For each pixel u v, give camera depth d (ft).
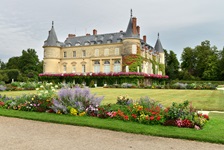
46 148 18.38
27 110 36.68
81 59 185.88
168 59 284.00
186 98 61.21
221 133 22.80
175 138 21.98
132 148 18.70
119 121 28.32
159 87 120.67
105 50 177.06
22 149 18.06
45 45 189.16
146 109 28.73
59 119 29.63
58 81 173.78
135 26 166.09
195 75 263.49
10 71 222.28
